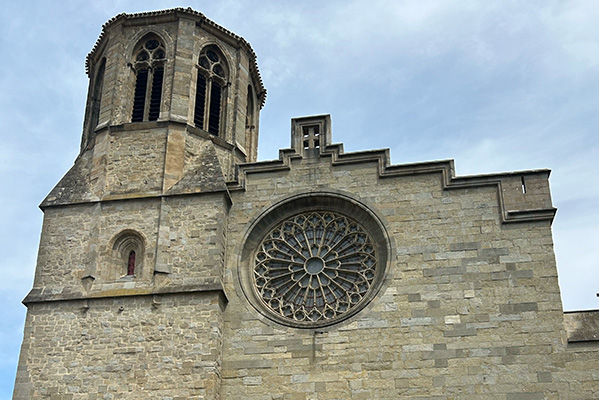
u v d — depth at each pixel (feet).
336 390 114.62
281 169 135.54
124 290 123.03
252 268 128.57
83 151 148.56
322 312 123.34
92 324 120.67
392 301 119.96
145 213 131.34
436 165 130.93
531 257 120.26
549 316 115.14
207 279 122.83
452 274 120.78
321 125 139.23
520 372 111.75
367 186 131.54
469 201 126.82
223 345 120.47
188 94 146.41
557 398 109.29
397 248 124.57
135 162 138.31
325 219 132.05
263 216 131.95
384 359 115.65
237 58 158.92
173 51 150.71
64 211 133.69
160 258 125.70
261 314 122.62
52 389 116.26
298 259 129.49
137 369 116.06
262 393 116.06
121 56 151.84
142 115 146.92
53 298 123.54
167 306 120.57
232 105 153.17
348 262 127.24
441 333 116.26
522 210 124.36
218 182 133.08
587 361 111.14
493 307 117.08
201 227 128.36
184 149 139.95
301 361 117.60
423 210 127.44
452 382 112.37
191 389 113.39
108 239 129.59
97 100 157.17
